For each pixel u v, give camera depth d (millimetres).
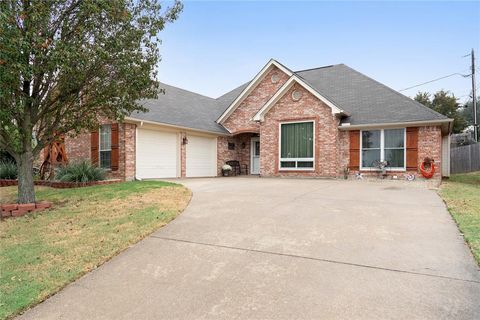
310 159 15258
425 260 4125
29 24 6508
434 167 13273
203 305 3297
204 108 20828
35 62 6777
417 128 13641
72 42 7035
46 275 4121
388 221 5965
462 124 33312
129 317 3152
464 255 4250
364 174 14617
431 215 6379
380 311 3010
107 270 4281
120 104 8328
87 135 15000
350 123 14562
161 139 15312
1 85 6227
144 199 8195
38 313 3324
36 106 7848
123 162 13508
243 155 20297
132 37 7781
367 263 4102
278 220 6207
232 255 4559
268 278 3811
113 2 7211
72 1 7184
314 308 3123
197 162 17359
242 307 3213
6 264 4469
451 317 2867
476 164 21812
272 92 18438
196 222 6246
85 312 3299
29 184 8055
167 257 4609
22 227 6332
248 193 9469
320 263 4160
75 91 7785
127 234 5543
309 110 15266
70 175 11414
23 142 7879
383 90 16406
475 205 7094
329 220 6121
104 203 7898
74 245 5129
